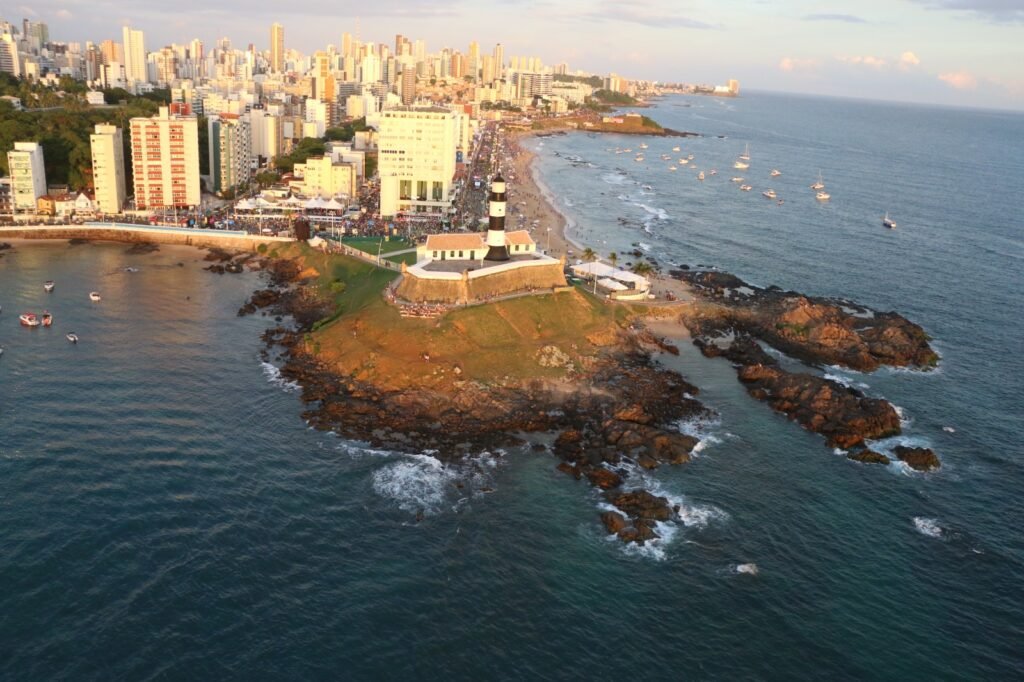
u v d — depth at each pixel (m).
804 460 135.62
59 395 145.25
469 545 108.50
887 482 129.62
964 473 133.50
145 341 175.38
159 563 100.38
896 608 100.12
